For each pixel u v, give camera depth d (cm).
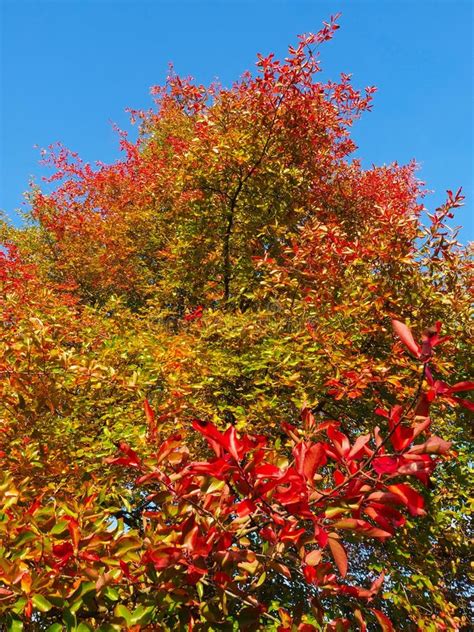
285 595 441
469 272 587
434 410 522
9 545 196
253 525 255
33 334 354
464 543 544
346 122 877
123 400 492
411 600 492
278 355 498
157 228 1139
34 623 192
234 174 811
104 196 1327
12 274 708
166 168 1059
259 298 623
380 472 170
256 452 191
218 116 838
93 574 191
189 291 871
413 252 566
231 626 203
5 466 352
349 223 946
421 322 534
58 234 1143
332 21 730
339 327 559
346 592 193
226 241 827
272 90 765
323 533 175
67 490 375
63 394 413
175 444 218
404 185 1185
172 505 218
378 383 545
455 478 537
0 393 363
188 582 198
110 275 1074
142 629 199
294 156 856
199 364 482
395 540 502
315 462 184
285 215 820
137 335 566
